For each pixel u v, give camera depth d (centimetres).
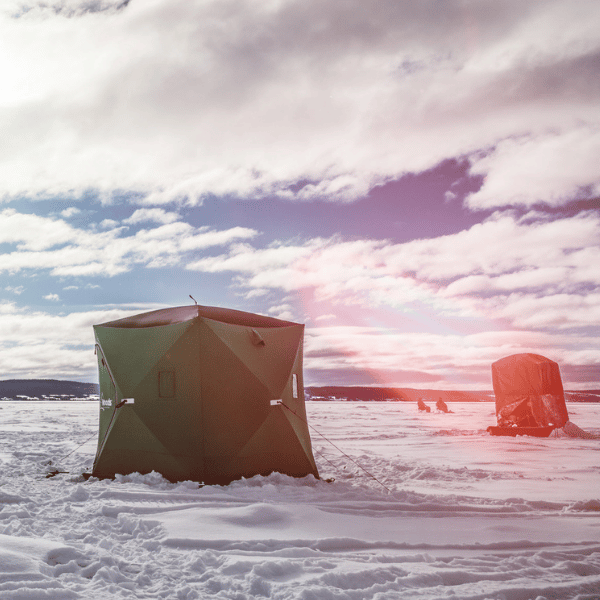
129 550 529
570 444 1789
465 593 433
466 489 973
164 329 1061
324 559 507
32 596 371
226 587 432
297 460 1049
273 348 1102
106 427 1073
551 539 620
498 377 2244
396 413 4238
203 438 976
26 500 742
